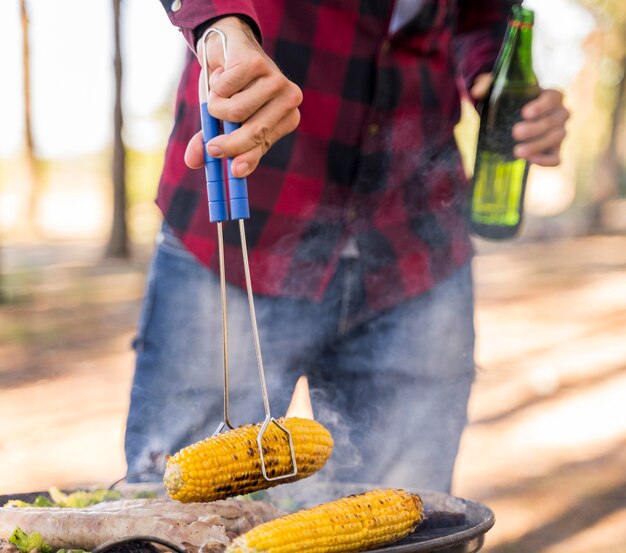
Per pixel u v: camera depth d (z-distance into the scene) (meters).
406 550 1.12
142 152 22.09
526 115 1.83
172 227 1.79
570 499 3.58
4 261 13.23
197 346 1.83
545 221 18.77
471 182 2.02
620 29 17.27
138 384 1.86
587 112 20.78
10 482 3.63
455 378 1.99
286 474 1.22
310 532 1.10
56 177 30.52
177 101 1.81
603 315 8.27
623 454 4.18
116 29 12.77
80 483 3.59
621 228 16.91
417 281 1.93
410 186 1.90
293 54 1.75
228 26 1.32
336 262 1.86
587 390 5.42
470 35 2.10
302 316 1.87
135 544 1.14
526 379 5.74
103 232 20.03
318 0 1.74
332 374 1.99
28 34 16.48
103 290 9.99
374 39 1.78
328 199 1.83
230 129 1.20
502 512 3.45
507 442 4.42
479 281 11.03
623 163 20.39
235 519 1.28
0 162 25.62
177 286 1.82
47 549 1.23
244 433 1.20
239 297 1.81
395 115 1.84
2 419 4.77
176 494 1.12
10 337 7.18
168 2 1.42
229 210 1.37
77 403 5.10
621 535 3.17
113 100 13.27
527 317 8.31
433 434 1.97
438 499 1.54
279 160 1.77
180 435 1.84
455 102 2.00
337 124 1.79
